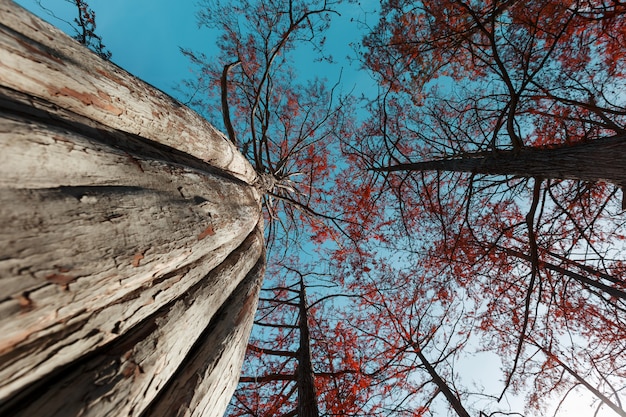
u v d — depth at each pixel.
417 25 6.13
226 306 2.51
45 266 0.87
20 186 0.94
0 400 0.80
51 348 0.90
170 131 2.45
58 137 1.17
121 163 1.50
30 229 0.88
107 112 1.80
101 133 1.65
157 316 1.47
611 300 6.27
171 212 1.64
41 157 1.04
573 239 6.34
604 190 6.02
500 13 4.63
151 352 1.30
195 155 3.02
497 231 7.07
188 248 1.68
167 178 1.88
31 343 0.86
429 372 6.42
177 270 1.68
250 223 3.33
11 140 0.96
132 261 1.21
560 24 4.87
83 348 1.03
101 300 1.08
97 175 1.30
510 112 3.94
